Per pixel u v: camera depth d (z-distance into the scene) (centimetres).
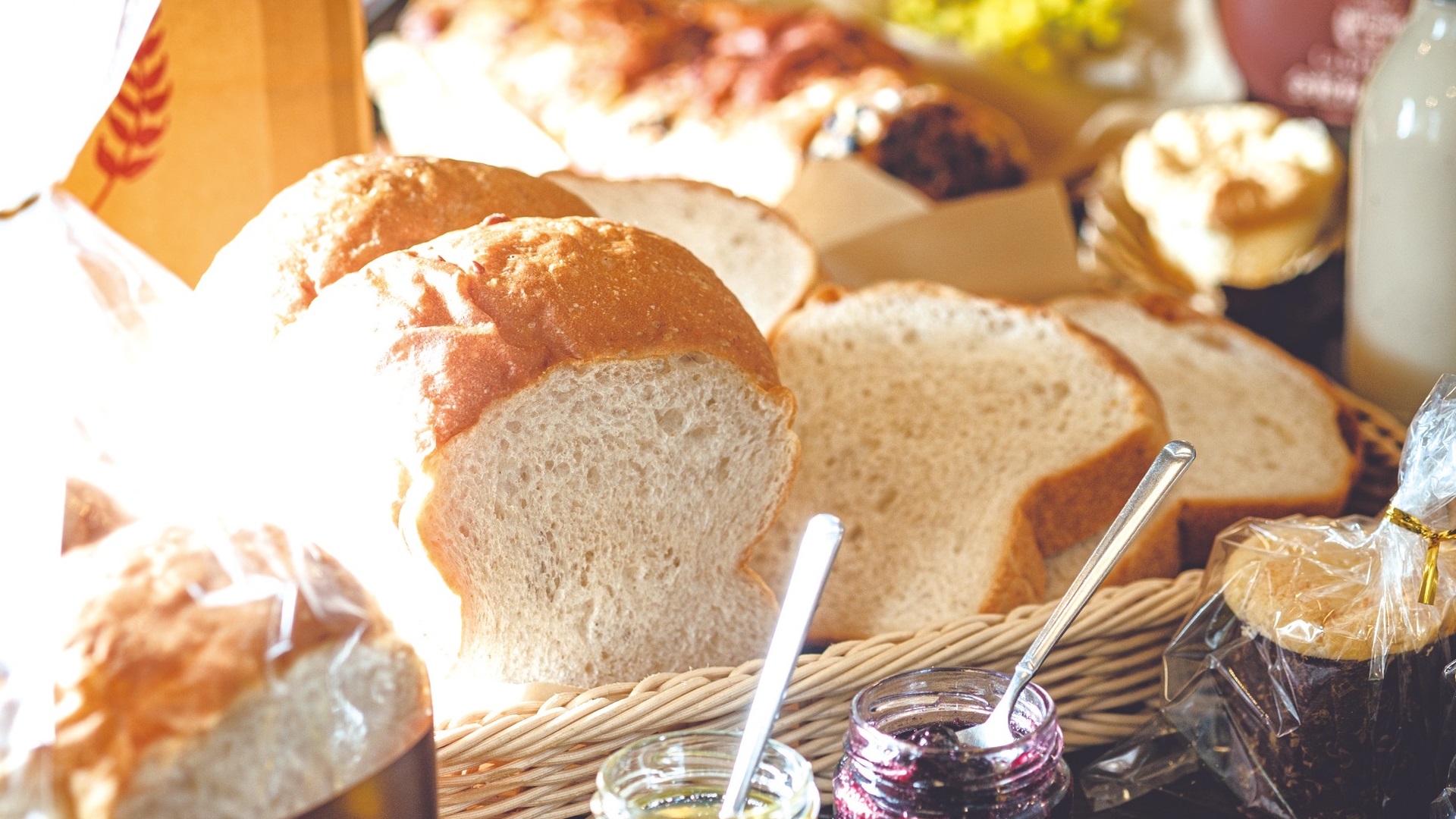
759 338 73
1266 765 70
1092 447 81
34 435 69
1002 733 66
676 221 92
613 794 63
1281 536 72
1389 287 90
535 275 70
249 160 84
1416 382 91
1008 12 148
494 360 68
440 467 67
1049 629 66
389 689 61
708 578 74
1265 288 102
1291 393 91
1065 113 149
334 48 85
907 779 64
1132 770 73
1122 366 83
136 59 81
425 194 75
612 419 71
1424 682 69
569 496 71
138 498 68
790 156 123
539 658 72
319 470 70
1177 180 112
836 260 94
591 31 159
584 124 147
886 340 87
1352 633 68
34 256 71
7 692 59
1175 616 73
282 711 59
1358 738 69
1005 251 95
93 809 58
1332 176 111
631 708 68
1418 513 69
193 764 58
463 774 68
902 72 144
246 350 72
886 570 80
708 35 158
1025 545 79
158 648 59
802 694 70
